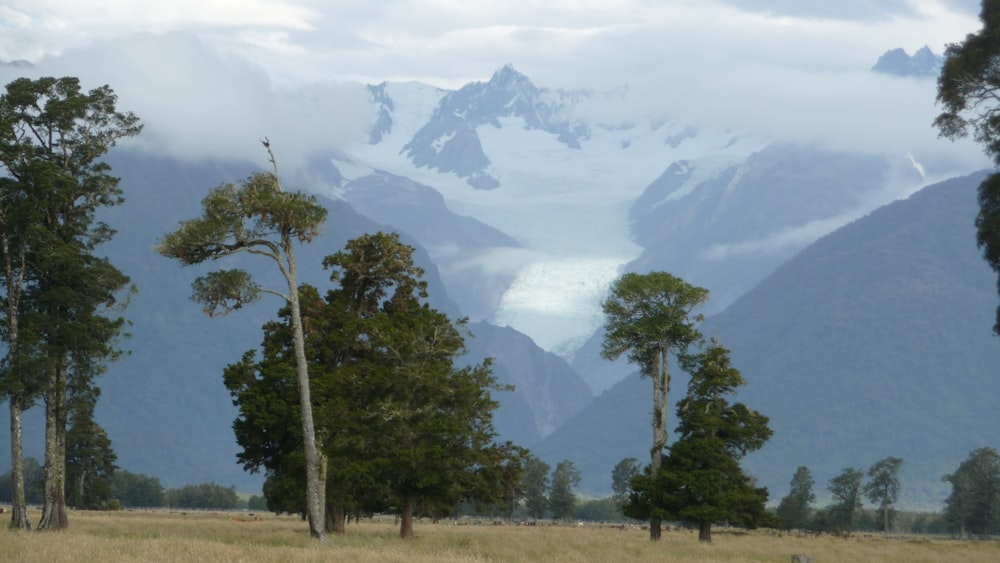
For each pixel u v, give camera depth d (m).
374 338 72.00
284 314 73.56
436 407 72.06
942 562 67.25
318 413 67.69
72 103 65.25
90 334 66.06
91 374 68.88
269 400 69.38
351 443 67.88
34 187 64.81
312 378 69.81
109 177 68.19
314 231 58.81
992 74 68.38
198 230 56.50
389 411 68.50
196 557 37.56
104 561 34.91
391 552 44.62
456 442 71.50
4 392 62.91
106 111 67.81
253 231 58.25
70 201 66.69
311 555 41.16
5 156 64.00
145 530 66.44
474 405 73.50
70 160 67.75
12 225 64.88
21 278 65.00
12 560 34.94
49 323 64.69
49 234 64.19
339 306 73.50
